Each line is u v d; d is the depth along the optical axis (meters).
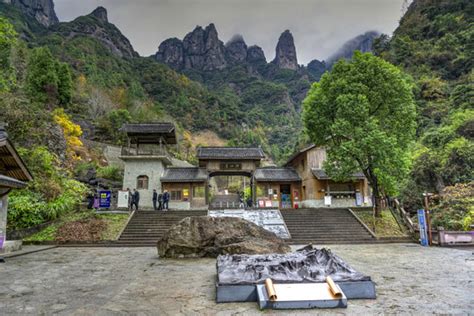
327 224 15.59
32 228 13.32
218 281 4.79
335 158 16.14
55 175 17.20
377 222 15.62
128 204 19.17
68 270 7.30
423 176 22.72
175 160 36.09
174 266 7.87
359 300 4.59
